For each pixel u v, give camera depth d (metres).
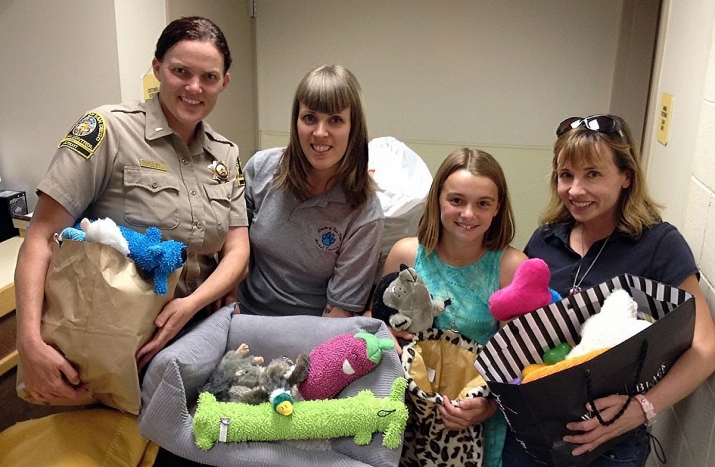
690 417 1.50
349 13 3.10
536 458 1.29
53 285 1.24
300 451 1.27
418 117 3.19
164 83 1.42
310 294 1.76
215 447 1.24
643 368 1.22
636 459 1.39
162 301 1.30
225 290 1.49
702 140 1.55
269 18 3.19
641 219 1.42
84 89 2.07
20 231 2.13
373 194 1.69
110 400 1.30
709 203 1.47
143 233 1.42
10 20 2.05
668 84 2.06
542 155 3.12
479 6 2.98
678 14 1.98
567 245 1.54
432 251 1.55
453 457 1.41
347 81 1.56
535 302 1.34
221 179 1.57
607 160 1.37
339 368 1.33
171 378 1.24
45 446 1.27
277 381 1.32
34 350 1.22
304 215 1.67
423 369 1.40
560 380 1.14
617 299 1.29
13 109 2.14
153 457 1.36
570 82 3.00
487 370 1.29
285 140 3.37
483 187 1.43
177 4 2.37
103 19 1.99
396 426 1.27
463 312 1.49
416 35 3.07
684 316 1.21
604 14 2.89
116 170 1.40
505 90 3.07
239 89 3.10
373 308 1.51
